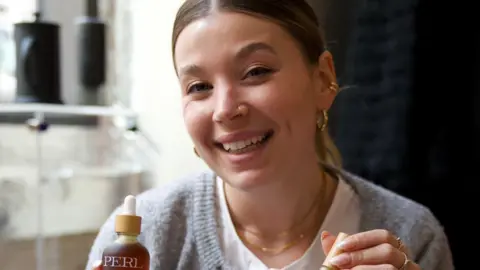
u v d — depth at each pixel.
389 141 0.98
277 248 0.78
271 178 0.69
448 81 0.98
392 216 0.80
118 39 1.35
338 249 0.64
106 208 1.29
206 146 0.69
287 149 0.69
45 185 1.23
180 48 0.69
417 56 0.96
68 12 1.36
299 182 0.75
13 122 1.22
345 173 0.85
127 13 1.34
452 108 0.98
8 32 1.26
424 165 0.98
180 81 0.70
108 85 1.34
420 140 0.97
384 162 0.99
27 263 1.21
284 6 0.68
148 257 0.64
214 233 0.77
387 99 0.98
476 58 0.97
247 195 0.75
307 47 0.71
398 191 0.98
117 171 1.30
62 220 1.25
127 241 0.63
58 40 1.22
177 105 1.19
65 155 1.28
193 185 0.82
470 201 0.99
